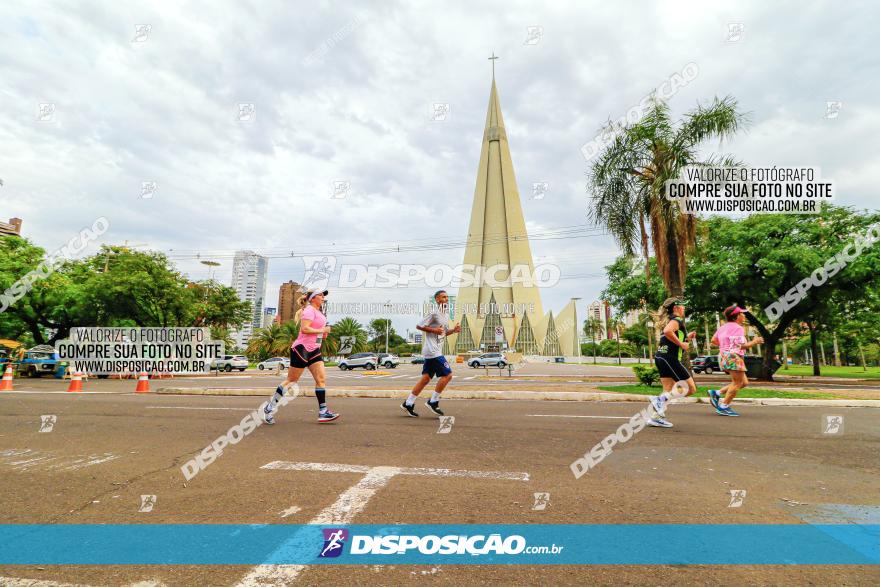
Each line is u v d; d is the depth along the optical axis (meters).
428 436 5.25
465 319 103.69
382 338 86.94
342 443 4.83
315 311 6.39
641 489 3.27
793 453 4.46
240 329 43.53
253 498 3.03
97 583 1.98
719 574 2.06
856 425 6.23
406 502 2.95
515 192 108.75
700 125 12.00
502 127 112.12
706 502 3.01
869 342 37.84
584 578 2.03
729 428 5.95
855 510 2.88
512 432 5.52
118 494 3.13
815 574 2.07
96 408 8.05
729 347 7.27
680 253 12.09
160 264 27.98
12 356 23.28
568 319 99.00
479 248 107.00
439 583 1.99
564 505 2.92
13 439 5.08
